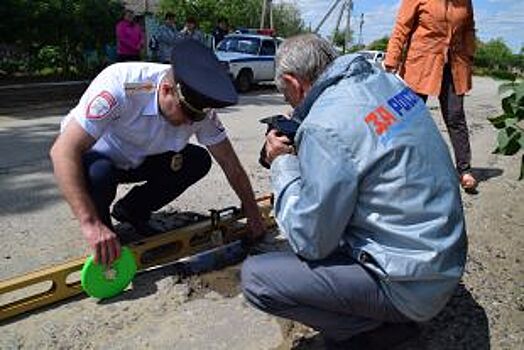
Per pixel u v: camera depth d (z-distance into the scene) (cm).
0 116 929
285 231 231
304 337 292
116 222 414
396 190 219
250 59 1438
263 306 249
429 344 287
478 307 321
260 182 536
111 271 313
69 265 316
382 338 264
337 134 217
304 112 244
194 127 341
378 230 225
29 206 460
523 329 304
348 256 241
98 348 281
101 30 1384
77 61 1399
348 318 248
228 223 384
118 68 314
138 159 343
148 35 1420
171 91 309
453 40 499
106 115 304
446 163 232
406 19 512
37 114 961
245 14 3078
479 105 1212
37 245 387
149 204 378
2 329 293
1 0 1202
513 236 419
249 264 249
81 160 305
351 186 216
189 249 370
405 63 523
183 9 2714
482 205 480
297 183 233
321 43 241
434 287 230
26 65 1327
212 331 295
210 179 531
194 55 305
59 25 1302
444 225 224
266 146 259
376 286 235
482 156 654
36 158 616
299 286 238
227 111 1021
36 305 307
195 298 324
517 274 362
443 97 515
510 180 556
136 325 299
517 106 331
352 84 229
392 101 229
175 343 285
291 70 239
